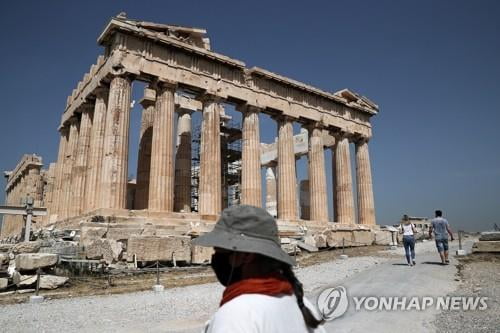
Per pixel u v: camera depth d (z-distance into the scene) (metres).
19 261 14.37
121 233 21.61
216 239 2.00
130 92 28.61
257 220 2.05
